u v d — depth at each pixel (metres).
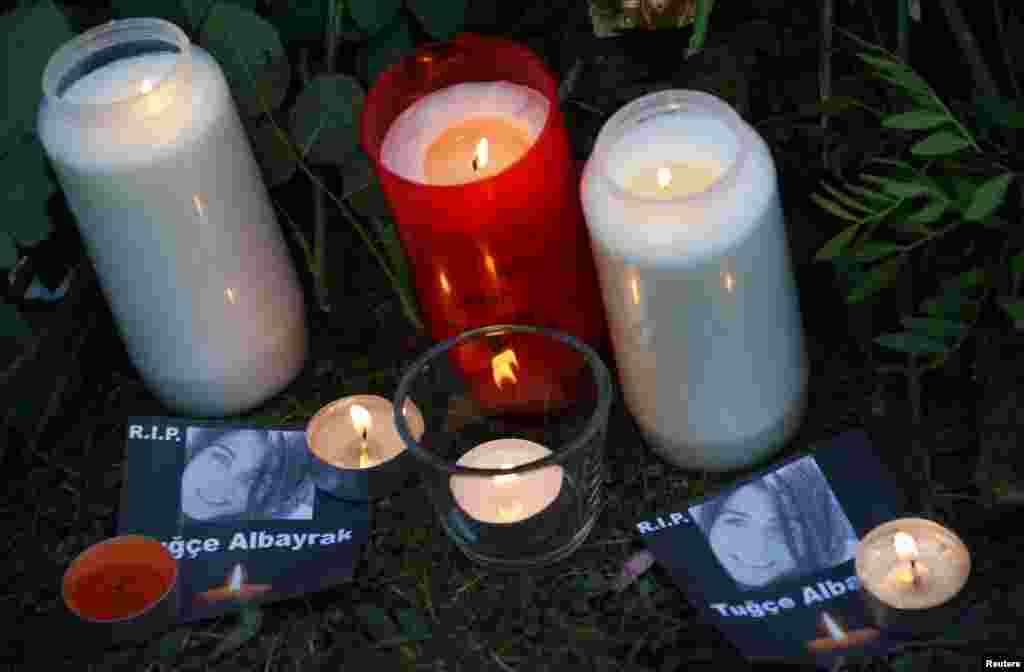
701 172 1.05
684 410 1.09
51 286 1.35
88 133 1.09
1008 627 1.00
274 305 1.22
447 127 1.15
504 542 1.07
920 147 1.02
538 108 1.14
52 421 1.26
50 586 1.14
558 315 1.17
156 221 1.12
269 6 1.29
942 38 1.22
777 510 1.09
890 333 1.19
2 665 1.09
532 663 1.05
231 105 1.15
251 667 1.07
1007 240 1.09
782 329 1.08
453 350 1.12
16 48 1.17
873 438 1.14
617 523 1.13
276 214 1.32
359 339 1.29
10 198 1.17
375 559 1.13
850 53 1.23
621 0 1.23
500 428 1.18
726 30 1.25
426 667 1.06
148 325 1.19
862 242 1.08
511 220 1.08
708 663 1.03
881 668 1.00
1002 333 1.11
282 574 1.11
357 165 1.25
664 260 1.00
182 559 1.13
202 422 1.21
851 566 1.06
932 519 1.08
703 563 1.07
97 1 1.28
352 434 1.18
